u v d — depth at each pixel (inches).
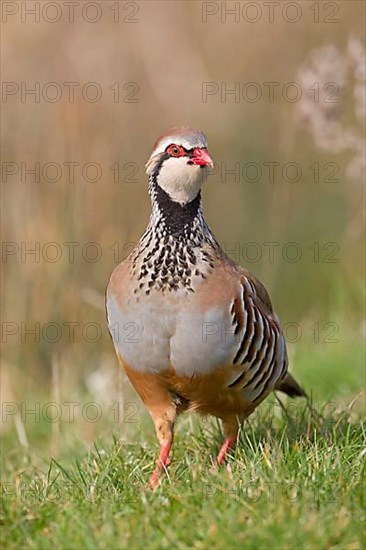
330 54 617.9
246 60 872.3
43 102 768.3
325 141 622.8
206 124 845.8
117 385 636.7
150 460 426.3
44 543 315.6
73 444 538.0
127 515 329.4
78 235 727.1
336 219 836.0
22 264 725.3
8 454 553.9
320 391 567.8
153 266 393.1
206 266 394.0
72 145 731.4
